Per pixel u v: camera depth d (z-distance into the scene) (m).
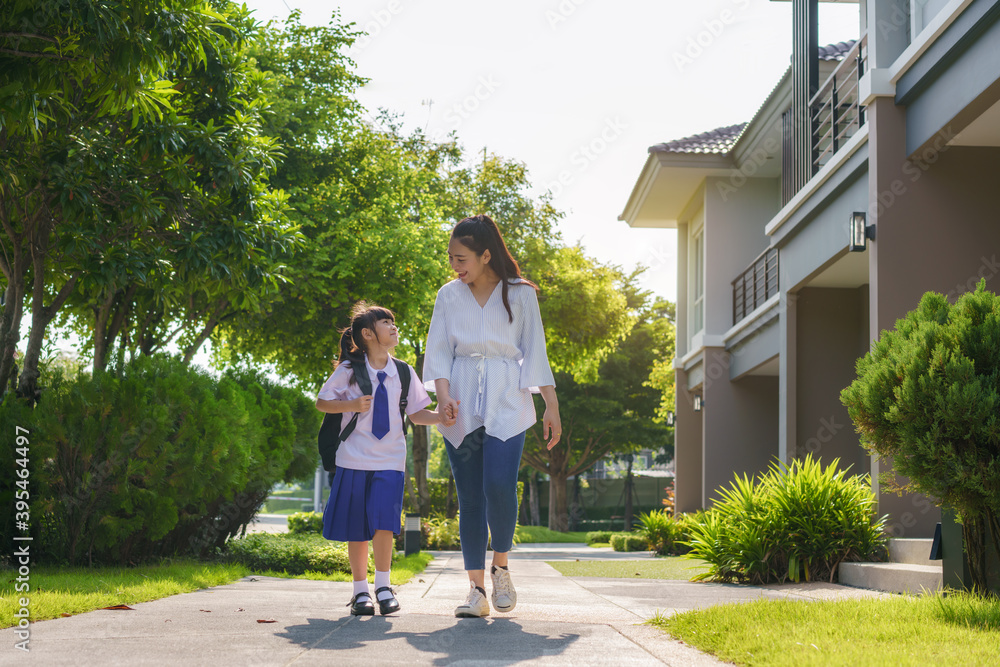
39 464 6.52
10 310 7.62
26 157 6.82
